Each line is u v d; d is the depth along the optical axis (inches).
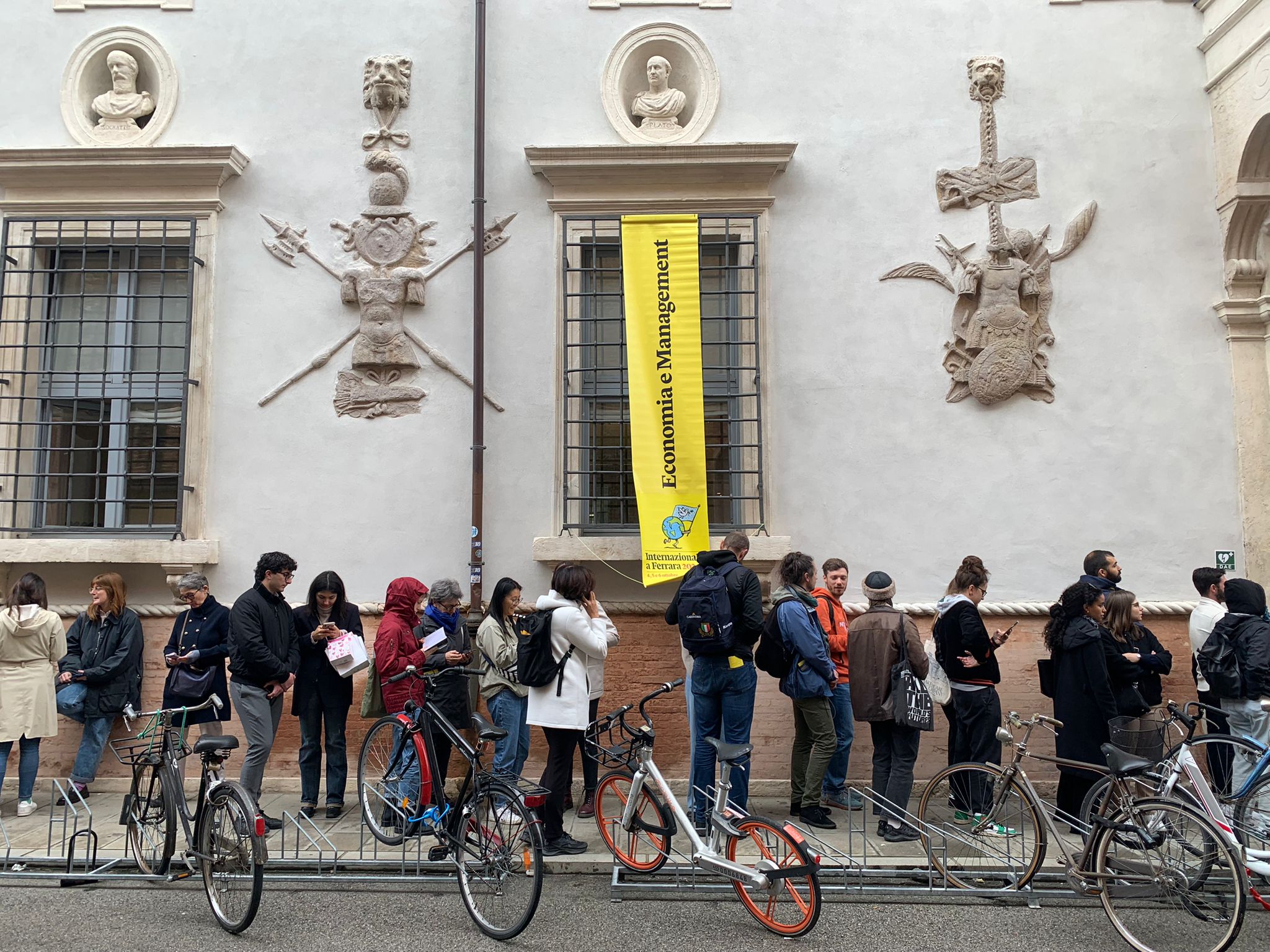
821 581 306.5
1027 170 318.7
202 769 205.3
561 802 231.9
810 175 320.8
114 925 189.3
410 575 309.4
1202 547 305.7
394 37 327.0
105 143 322.7
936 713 300.7
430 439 313.7
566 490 309.4
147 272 318.7
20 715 264.8
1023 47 323.9
